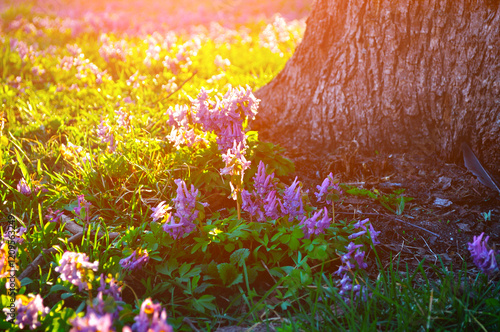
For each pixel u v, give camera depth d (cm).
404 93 399
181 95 541
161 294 262
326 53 431
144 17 1362
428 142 398
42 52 761
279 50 735
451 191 359
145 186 341
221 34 960
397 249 301
